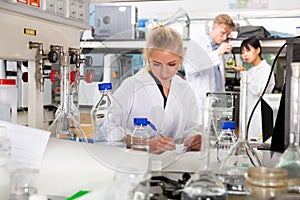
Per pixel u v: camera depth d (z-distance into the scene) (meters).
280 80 3.26
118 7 3.01
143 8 3.37
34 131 1.00
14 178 0.83
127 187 0.83
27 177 0.83
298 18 3.33
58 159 1.01
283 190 0.76
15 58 1.46
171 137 1.22
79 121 1.29
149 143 1.19
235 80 3.38
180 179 0.99
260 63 3.34
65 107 1.29
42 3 1.57
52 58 1.57
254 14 3.39
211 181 0.87
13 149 0.99
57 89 2.30
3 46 1.39
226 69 3.40
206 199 0.85
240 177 0.98
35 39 1.58
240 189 0.93
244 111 1.09
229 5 3.42
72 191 0.99
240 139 1.10
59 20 1.70
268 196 0.75
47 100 2.29
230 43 3.41
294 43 1.07
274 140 1.32
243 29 3.41
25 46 1.52
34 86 1.65
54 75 1.66
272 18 3.38
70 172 1.00
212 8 3.44
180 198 0.89
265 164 1.09
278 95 2.72
